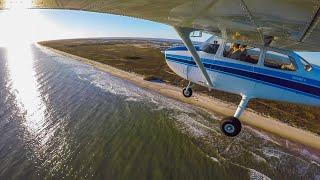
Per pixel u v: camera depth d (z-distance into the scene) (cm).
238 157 1773
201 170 1659
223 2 645
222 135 2064
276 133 2100
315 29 724
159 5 718
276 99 1220
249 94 1234
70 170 1692
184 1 672
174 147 1908
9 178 1617
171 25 1027
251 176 1592
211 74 1273
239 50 1218
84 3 742
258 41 1118
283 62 1185
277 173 1617
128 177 1617
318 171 1636
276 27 808
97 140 2047
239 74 1220
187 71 1378
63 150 1916
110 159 1789
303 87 1171
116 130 2198
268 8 628
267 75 1189
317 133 2116
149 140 2019
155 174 1639
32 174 1656
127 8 769
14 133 2194
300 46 1051
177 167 1695
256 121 2294
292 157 1775
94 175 1639
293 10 605
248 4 624
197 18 832
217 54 1259
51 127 2302
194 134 2083
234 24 866
